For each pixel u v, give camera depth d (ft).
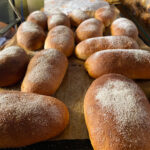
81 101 1.38
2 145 1.02
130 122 0.97
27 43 1.87
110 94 1.12
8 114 1.01
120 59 1.47
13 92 1.18
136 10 2.56
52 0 2.97
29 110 1.04
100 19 2.30
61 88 1.49
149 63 1.47
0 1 2.86
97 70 1.49
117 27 2.02
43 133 1.03
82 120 1.24
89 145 1.10
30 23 2.10
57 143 1.10
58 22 2.17
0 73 1.43
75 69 1.68
